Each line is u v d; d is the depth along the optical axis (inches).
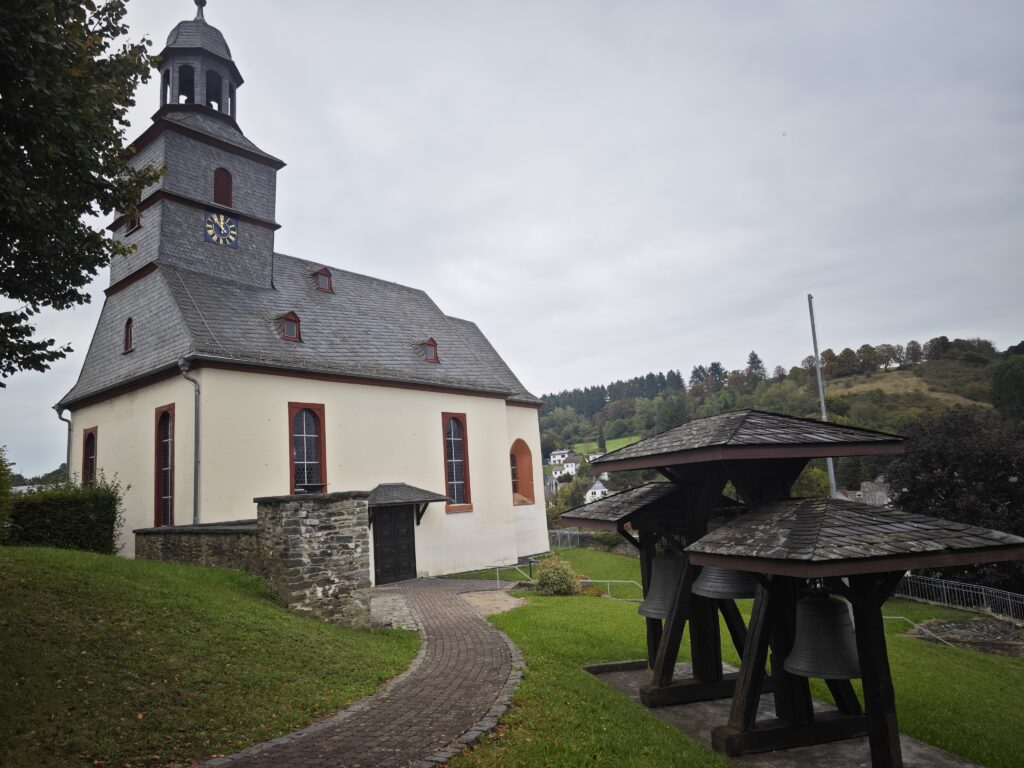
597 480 2837.1
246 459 695.1
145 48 352.5
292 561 425.1
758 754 260.8
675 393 3818.9
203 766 201.6
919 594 1052.5
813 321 866.1
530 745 224.2
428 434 906.1
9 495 518.3
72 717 223.9
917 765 262.4
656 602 343.3
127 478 757.9
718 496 326.6
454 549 906.7
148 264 764.6
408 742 221.9
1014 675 526.9
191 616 343.6
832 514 231.8
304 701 269.0
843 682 284.4
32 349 333.4
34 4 269.9
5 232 302.8
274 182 899.4
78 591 342.6
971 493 1101.7
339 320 907.4
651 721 283.1
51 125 279.0
